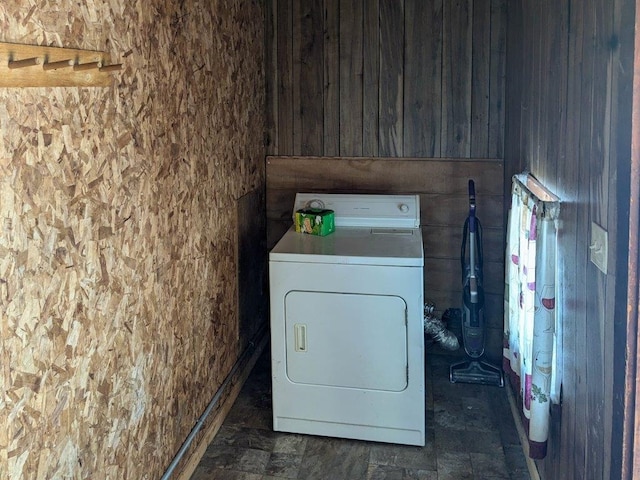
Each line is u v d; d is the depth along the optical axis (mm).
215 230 2656
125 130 1795
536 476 2225
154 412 2064
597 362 1373
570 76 1632
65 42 1469
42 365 1429
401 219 2996
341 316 2535
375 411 2576
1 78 1236
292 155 3445
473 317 3107
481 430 2691
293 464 2453
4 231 1283
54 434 1486
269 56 3379
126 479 1878
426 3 3182
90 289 1628
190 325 2375
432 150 3297
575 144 1577
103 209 1682
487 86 3188
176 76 2170
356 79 3311
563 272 1750
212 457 2506
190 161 2328
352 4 3256
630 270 1133
